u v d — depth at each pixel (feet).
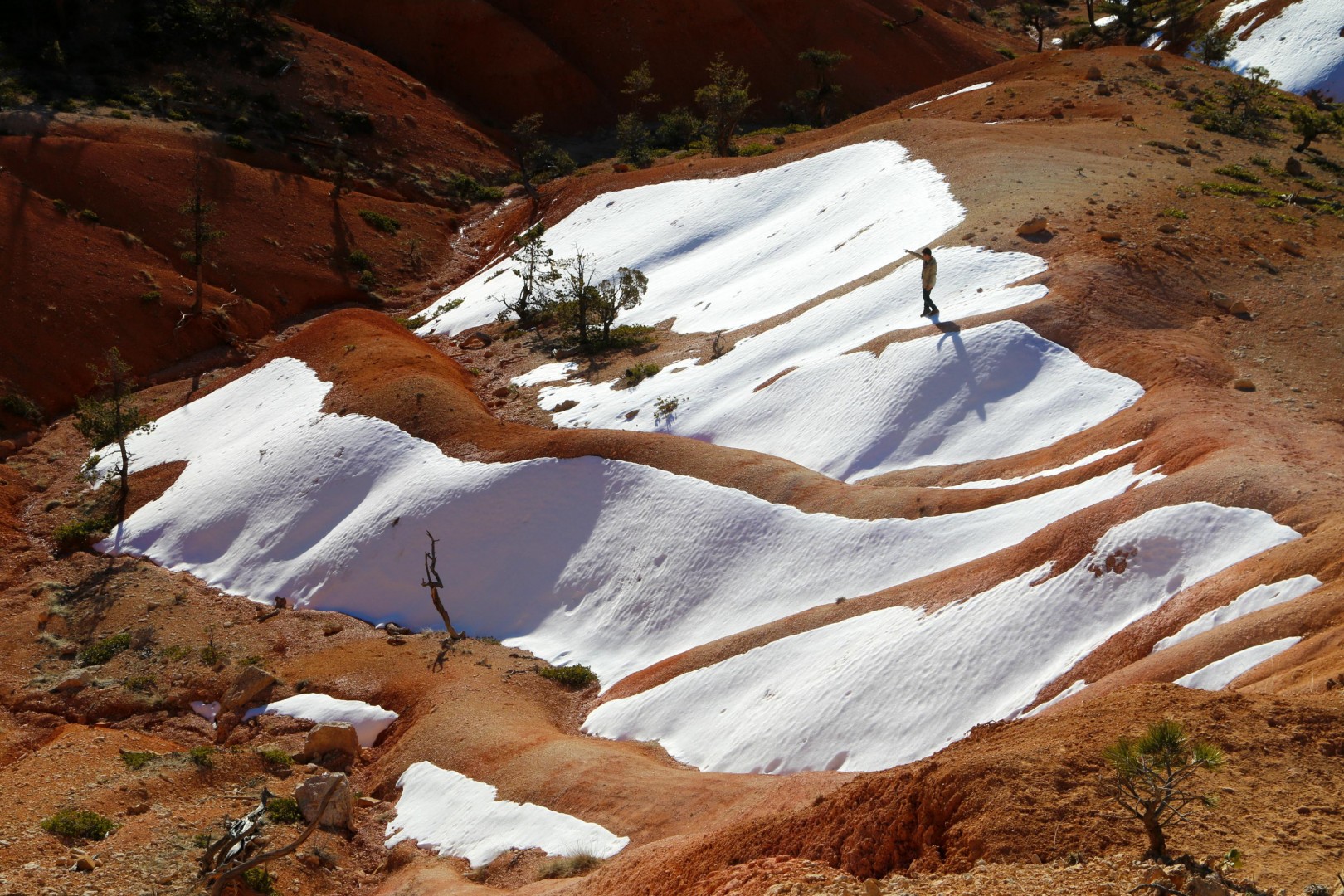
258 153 273.75
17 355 208.33
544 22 356.18
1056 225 161.68
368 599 145.79
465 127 319.27
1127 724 47.50
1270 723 46.16
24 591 155.33
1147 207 170.09
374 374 177.78
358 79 311.27
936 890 38.65
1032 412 127.85
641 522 136.67
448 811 96.63
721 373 161.89
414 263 267.18
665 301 200.64
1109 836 40.24
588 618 132.98
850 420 139.33
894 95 350.23
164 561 161.07
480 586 142.00
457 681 121.49
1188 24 359.25
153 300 226.58
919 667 93.30
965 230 166.30
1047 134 212.23
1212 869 36.58
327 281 252.42
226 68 294.66
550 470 147.02
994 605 94.89
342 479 160.35
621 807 87.35
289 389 186.09
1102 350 131.95
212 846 64.23
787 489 130.52
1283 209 173.99
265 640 139.13
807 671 102.06
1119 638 84.07
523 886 79.30
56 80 271.49
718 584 126.11
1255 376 123.75
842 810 49.70
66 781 102.53
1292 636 69.15
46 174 238.89
